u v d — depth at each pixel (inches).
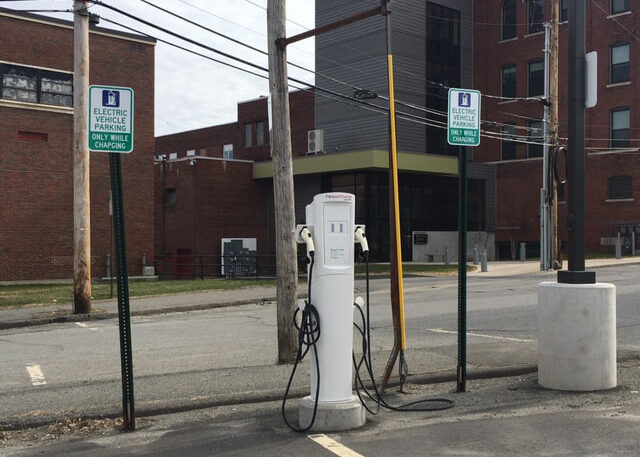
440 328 459.8
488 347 362.0
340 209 222.2
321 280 221.5
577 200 269.1
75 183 618.2
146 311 639.8
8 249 1053.8
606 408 235.5
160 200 1505.9
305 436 214.7
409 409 242.8
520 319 496.1
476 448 196.1
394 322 266.2
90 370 345.7
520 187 1642.5
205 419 243.0
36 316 603.2
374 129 1523.1
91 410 251.8
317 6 1640.0
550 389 265.4
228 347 408.5
